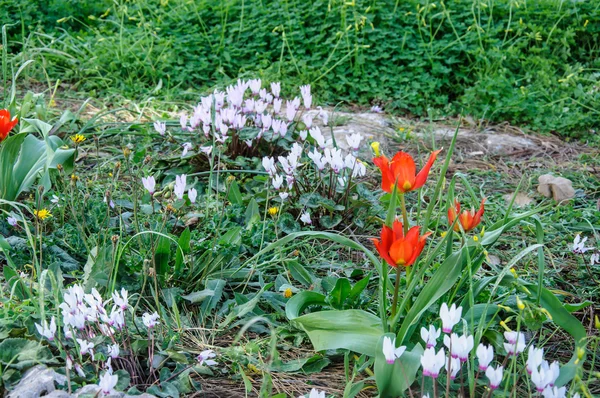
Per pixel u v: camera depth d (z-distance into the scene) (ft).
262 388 7.06
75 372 7.22
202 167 13.94
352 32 22.24
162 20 23.71
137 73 21.36
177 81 21.21
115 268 8.90
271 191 12.64
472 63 21.79
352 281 10.56
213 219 11.10
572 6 23.54
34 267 9.65
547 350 8.99
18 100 18.02
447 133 18.33
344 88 21.25
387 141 17.43
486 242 8.07
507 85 20.16
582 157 17.10
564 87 20.63
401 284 9.43
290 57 22.49
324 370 8.39
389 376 7.04
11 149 11.16
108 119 17.49
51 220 11.10
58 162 11.68
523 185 15.31
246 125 15.23
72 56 21.27
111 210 11.52
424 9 22.52
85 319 7.55
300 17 23.03
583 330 7.79
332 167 11.59
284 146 14.12
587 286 10.75
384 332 7.72
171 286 9.66
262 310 9.50
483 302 9.11
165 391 7.41
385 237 7.26
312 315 8.23
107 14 25.05
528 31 23.24
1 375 6.91
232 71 22.06
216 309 9.60
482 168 16.31
